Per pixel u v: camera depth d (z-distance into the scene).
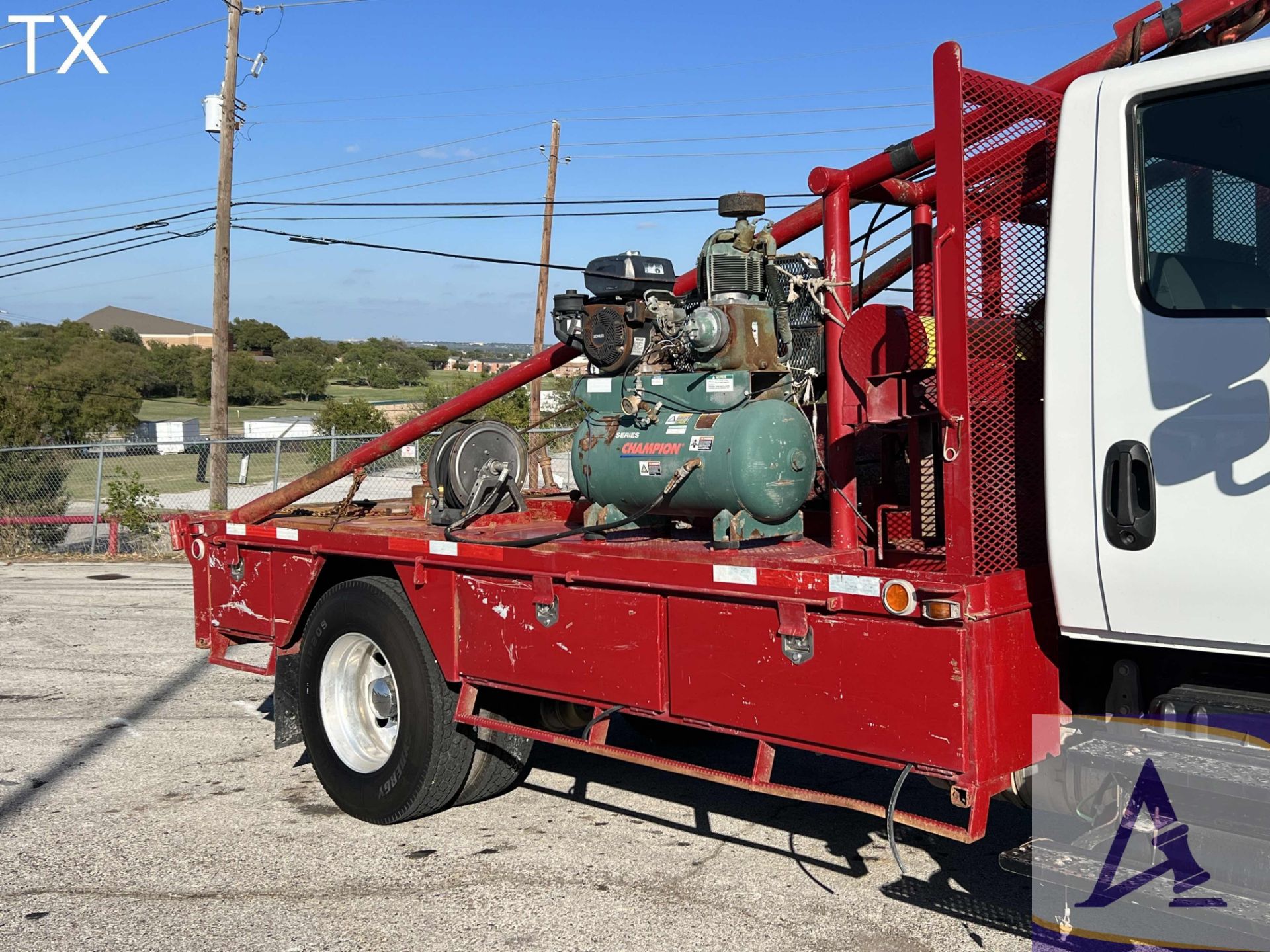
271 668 5.94
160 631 10.57
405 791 5.12
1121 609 3.29
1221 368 3.06
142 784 5.95
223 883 4.59
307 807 5.56
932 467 3.97
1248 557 3.01
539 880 4.58
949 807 5.38
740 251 4.39
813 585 3.62
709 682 3.96
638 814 5.41
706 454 4.20
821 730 3.64
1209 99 3.14
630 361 4.69
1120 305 3.26
